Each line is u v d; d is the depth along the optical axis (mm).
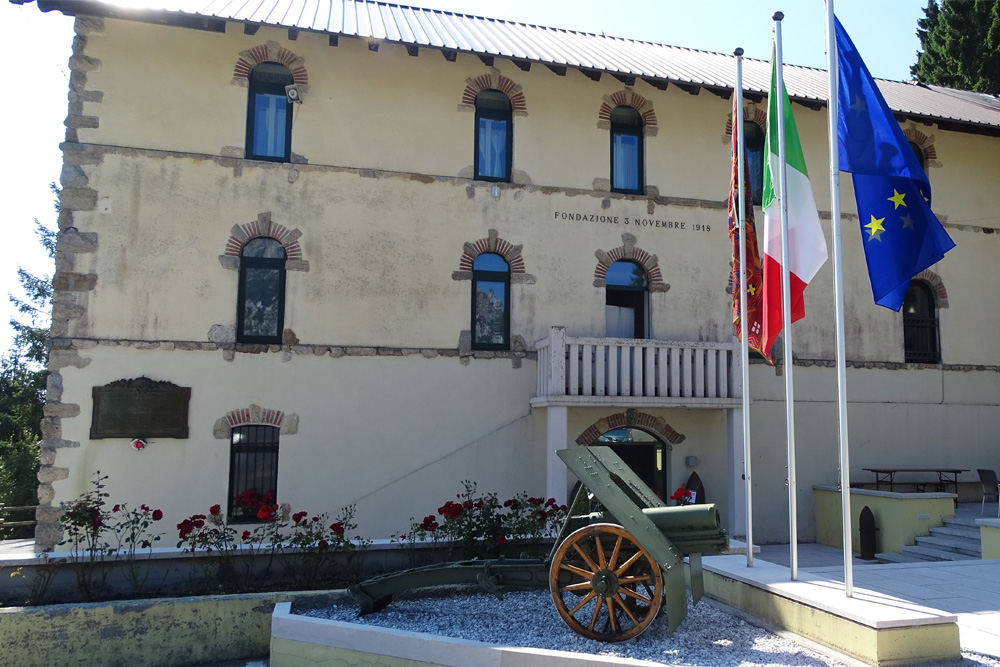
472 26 17797
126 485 13156
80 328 13344
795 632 7523
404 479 14305
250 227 14211
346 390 14250
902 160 7867
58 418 13070
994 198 18281
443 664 7023
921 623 6559
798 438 16266
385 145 14992
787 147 8914
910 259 7855
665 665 6355
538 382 14945
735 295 9789
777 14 8938
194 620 8719
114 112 13898
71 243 13469
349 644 7551
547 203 15625
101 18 13977
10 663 8273
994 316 17844
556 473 13781
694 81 14945
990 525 12047
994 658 6672
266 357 13984
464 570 8133
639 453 15742
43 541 12719
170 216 13898
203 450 13539
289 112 14797
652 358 14461
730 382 15055
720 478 15594
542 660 6625
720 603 8891
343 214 14641
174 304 13742
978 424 17344
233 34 14508
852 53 8180
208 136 14242
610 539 7484
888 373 16969
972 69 32062
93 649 8461
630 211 16031
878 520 14836
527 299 15289
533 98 15828
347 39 14508
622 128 16516
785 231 8484
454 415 14664
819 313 16766
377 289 14617
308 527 10562
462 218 15180
